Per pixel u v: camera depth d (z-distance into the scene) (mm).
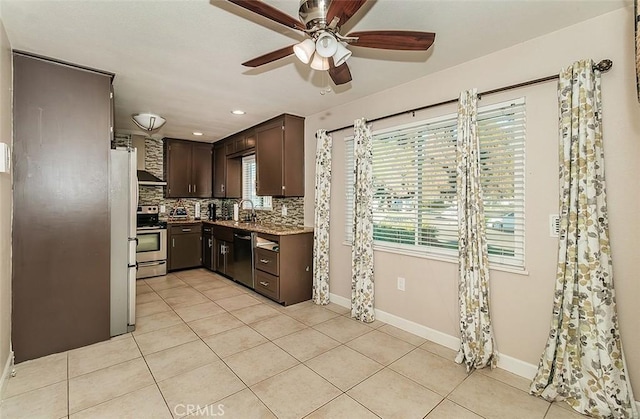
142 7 1728
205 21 1865
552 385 1876
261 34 2010
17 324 2250
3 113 1972
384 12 1789
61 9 1740
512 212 2203
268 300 3703
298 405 1821
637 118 1702
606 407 1691
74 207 2463
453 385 2029
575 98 1821
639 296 1703
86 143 2500
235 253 4363
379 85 2906
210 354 2404
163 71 2574
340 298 3533
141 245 4652
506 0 1682
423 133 2742
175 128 4637
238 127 4582
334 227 3604
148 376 2100
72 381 2035
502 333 2232
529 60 2094
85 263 2516
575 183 1817
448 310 2555
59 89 2387
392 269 2971
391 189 3016
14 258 2236
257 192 4371
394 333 2803
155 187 5457
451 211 2566
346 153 3463
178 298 3760
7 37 2020
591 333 1757
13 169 2219
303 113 3836
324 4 1398
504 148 2232
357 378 2098
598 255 1756
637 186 1704
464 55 2311
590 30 1850
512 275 2184
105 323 2607
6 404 1801
